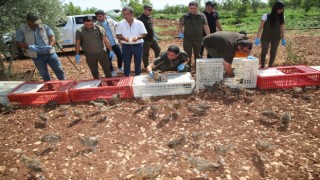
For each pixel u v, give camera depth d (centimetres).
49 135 467
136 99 657
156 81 657
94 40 727
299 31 1912
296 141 468
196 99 640
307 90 661
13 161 449
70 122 566
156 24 3080
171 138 497
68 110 617
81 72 1066
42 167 406
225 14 3834
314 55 1092
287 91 663
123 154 456
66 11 1122
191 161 390
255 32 2025
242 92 649
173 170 412
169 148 467
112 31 952
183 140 470
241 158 432
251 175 396
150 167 382
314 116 543
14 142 504
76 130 534
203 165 377
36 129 546
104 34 749
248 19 2953
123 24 769
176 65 716
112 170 419
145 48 940
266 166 412
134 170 417
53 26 1008
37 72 1098
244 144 467
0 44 952
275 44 802
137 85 650
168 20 3669
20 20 894
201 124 537
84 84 685
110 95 658
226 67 643
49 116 596
